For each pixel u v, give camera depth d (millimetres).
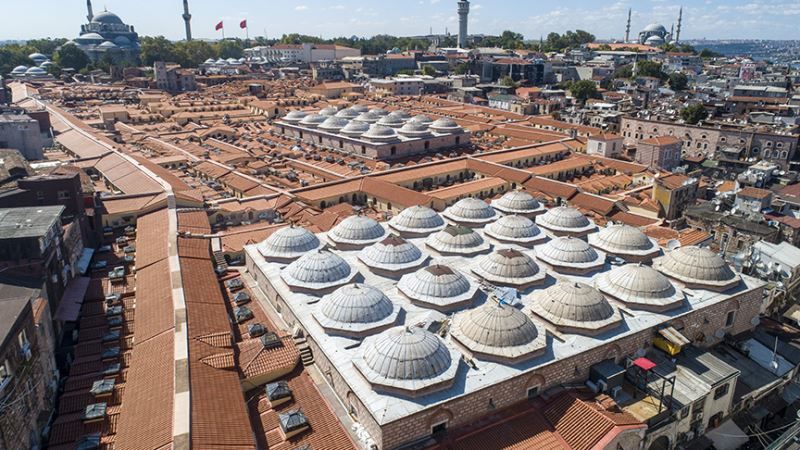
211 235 88250
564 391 54469
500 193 126750
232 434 46438
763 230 97812
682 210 117750
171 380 51656
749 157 171625
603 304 60000
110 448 48812
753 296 70000
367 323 57875
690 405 55812
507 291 65250
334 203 117562
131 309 71062
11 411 46281
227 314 66250
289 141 179375
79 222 82875
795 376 68500
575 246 74562
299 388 55344
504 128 193000
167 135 182000
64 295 71625
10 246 61062
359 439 48906
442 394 48938
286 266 73188
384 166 141375
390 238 75062
